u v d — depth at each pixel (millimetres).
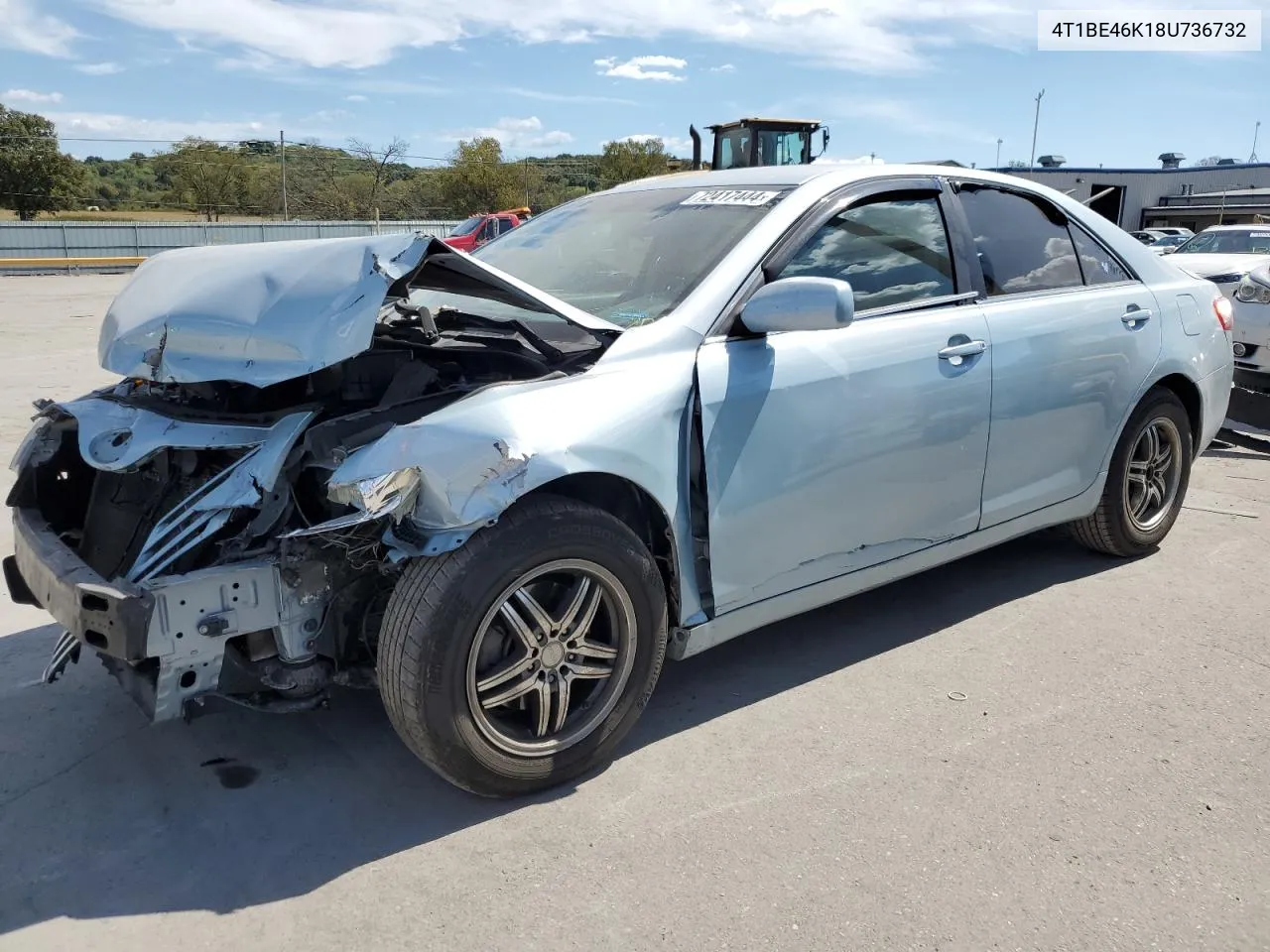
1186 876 2514
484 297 3082
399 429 2557
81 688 3492
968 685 3514
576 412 2711
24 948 2273
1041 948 2271
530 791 2844
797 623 4066
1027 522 4062
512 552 2600
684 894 2447
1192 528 5262
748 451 3035
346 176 66375
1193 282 4781
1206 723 3256
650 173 73625
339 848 2637
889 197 3639
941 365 3516
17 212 67812
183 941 2301
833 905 2406
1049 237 4188
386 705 2648
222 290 2926
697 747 3121
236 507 2590
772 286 2961
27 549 2910
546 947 2277
